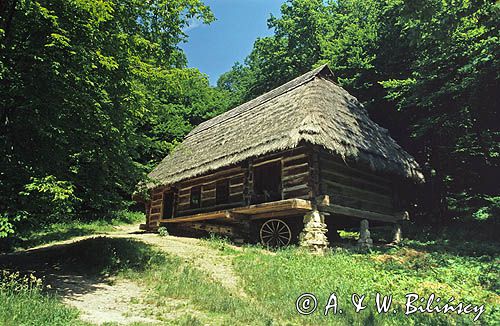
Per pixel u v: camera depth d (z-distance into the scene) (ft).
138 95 31.60
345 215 43.78
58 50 24.56
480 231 51.42
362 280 27.94
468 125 59.57
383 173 47.65
